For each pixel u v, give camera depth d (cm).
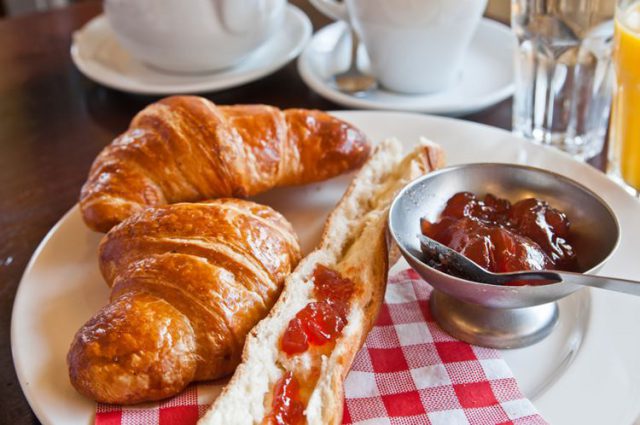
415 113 55
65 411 35
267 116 47
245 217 40
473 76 59
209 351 37
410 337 39
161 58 58
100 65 61
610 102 54
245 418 34
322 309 38
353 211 44
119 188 44
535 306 38
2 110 59
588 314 39
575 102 52
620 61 46
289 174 47
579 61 50
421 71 55
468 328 39
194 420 35
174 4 55
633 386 35
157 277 37
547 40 50
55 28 72
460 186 42
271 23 59
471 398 36
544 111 52
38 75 64
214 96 59
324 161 48
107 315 36
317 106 58
